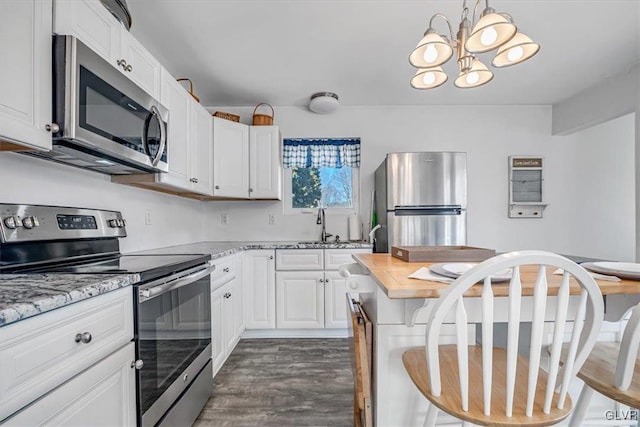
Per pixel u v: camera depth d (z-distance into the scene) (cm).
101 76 130
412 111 350
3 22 94
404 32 215
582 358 91
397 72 273
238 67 263
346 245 290
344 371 230
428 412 108
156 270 129
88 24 129
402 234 290
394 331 124
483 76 159
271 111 348
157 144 174
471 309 118
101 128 130
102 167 169
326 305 290
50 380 79
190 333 164
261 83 293
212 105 344
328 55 245
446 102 344
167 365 139
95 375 95
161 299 134
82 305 90
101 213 174
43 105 109
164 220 261
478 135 352
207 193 271
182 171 222
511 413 86
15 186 132
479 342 151
